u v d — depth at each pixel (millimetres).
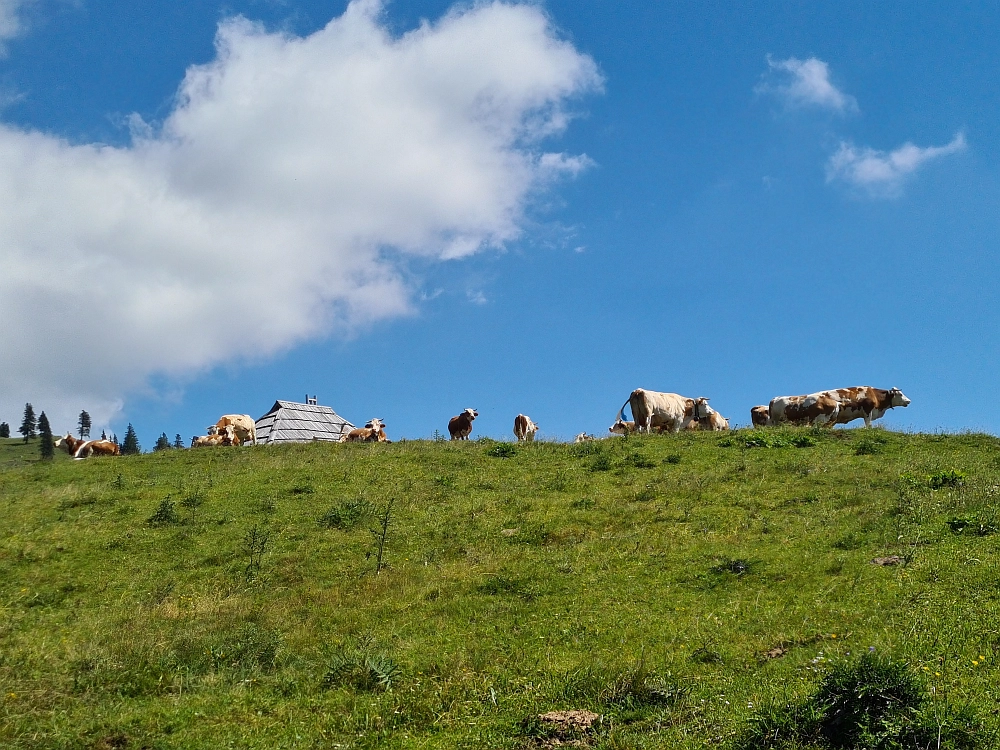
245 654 12680
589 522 19297
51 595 16375
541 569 16078
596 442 28719
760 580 14312
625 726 9445
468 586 15492
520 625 13375
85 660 12609
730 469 23016
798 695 9297
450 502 21766
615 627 12820
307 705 10867
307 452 30156
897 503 18234
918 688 8492
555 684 10742
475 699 10578
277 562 17891
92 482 26172
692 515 18984
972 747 7816
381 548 17906
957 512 17031
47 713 10688
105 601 16109
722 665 10977
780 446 26281
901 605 12273
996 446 25422
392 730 9969
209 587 16766
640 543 17188
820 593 13258
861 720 8242
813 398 35688
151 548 19062
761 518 18359
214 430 42906
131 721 10430
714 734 8922
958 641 10617
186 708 10836
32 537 19828
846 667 8836
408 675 11602
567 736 9328
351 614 14648
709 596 13789
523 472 24844
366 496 22359
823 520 17641
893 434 27875
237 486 24125
